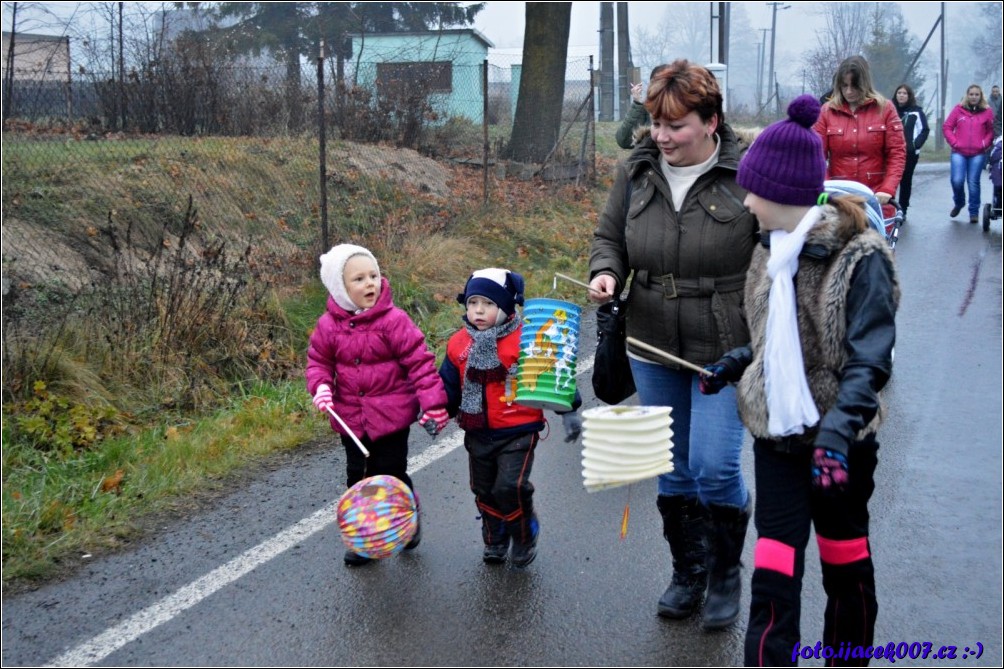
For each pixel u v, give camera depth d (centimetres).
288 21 3284
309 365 468
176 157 1069
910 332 854
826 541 348
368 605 436
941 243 1267
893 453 594
